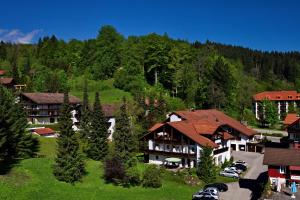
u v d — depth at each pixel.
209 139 79.00
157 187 62.25
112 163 62.09
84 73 171.50
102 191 56.62
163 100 111.56
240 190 63.31
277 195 55.25
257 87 194.62
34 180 55.94
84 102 93.56
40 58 198.00
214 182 67.88
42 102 114.19
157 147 81.12
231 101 139.50
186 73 142.25
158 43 144.50
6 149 61.34
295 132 81.31
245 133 98.12
